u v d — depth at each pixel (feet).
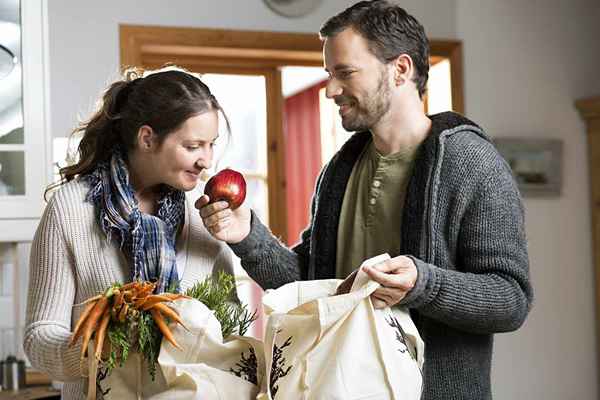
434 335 7.86
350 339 6.41
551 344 19.07
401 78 8.25
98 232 7.30
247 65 17.79
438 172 7.91
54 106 15.66
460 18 18.40
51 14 15.72
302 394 6.29
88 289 7.25
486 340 8.09
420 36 8.37
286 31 17.08
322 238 8.72
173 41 16.34
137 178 7.54
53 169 14.20
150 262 7.28
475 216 7.75
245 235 8.28
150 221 7.34
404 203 8.09
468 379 7.88
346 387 6.27
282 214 18.15
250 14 16.89
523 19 18.92
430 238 7.87
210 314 6.42
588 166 19.43
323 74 25.64
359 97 8.14
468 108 18.39
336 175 8.85
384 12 8.17
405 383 6.48
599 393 19.40
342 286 6.90
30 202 13.15
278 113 18.12
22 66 13.23
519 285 7.70
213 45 16.61
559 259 19.21
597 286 19.38
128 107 7.35
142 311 6.22
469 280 7.37
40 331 6.95
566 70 19.25
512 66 18.78
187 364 6.31
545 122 19.06
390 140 8.41
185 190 7.38
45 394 11.89
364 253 8.55
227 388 6.33
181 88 7.18
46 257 7.25
